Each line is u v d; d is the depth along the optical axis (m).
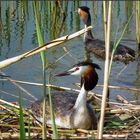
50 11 23.77
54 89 14.59
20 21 23.52
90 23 22.80
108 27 8.02
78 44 20.47
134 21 23.45
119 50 19.05
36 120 12.30
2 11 25.03
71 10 25.75
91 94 14.17
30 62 17.66
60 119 12.00
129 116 12.34
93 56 19.45
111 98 14.31
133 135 11.23
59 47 19.86
